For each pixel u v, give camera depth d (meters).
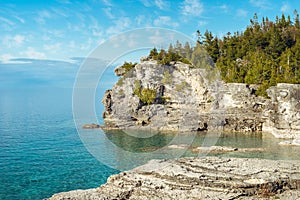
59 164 27.45
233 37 71.38
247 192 16.27
